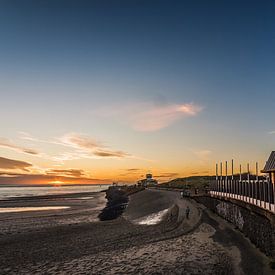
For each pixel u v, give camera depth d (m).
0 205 97.12
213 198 53.00
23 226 49.22
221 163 49.66
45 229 45.38
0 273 23.97
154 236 37.97
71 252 30.44
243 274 21.38
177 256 27.47
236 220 36.50
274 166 33.03
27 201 117.38
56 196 159.25
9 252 30.78
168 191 100.00
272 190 21.69
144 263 25.70
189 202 66.94
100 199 136.75
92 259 27.52
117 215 67.44
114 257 28.00
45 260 27.56
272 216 20.56
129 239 36.62
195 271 23.08
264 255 24.08
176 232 39.81
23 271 24.41
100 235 40.03
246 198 30.50
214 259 25.81
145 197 99.88
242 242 29.55
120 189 176.25
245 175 48.91
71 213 71.62
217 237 34.03
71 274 23.34
